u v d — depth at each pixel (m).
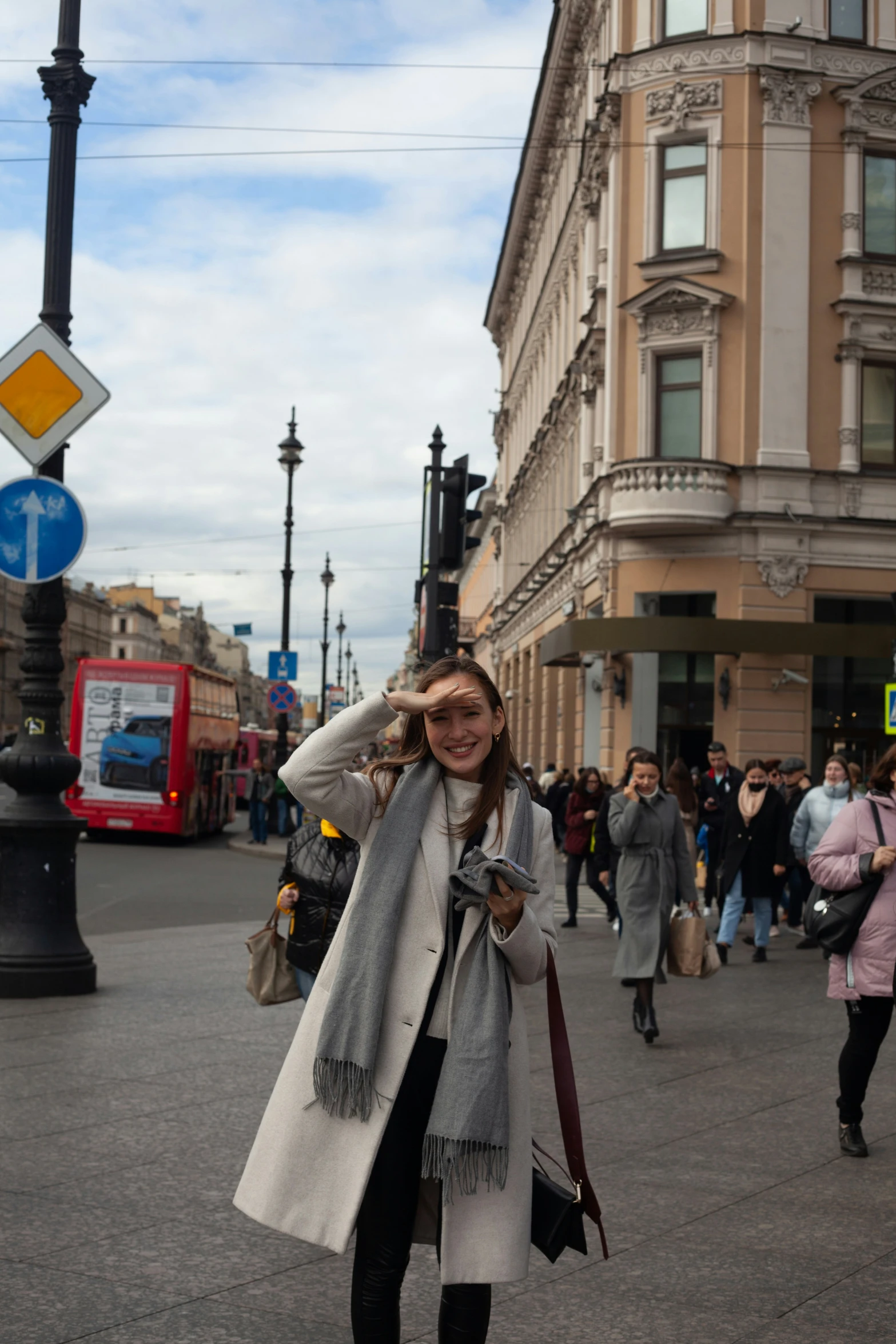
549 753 39.28
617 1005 10.73
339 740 3.26
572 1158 3.37
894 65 27.55
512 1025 3.29
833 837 6.43
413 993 3.23
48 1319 4.17
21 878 10.16
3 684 111.62
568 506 35.53
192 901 19.31
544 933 3.37
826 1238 5.11
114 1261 4.70
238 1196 3.30
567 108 38.03
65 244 10.47
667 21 27.89
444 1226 3.15
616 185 28.25
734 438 27.17
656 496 26.56
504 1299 4.47
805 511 27.02
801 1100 7.40
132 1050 8.21
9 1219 5.11
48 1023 9.05
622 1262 4.83
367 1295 3.27
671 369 27.77
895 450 27.89
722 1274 4.72
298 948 6.81
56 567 9.57
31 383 9.55
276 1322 4.19
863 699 27.52
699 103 27.38
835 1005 10.84
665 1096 7.46
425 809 3.34
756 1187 5.77
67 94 10.51
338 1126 3.24
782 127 27.20
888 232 27.88
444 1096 3.09
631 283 28.05
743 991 11.63
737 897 13.95
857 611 27.70
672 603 27.92
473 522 14.61
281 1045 8.41
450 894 3.28
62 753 10.28
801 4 27.22
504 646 54.31
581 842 16.89
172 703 32.53
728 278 27.22
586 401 31.06
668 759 27.48
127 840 34.78
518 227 49.12
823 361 27.39
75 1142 6.18
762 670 26.95
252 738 64.56
